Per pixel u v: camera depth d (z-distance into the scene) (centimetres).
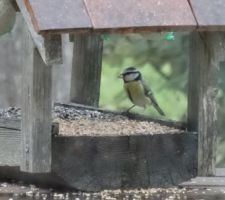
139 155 930
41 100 873
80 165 905
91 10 829
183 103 1903
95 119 1057
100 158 914
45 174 927
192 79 961
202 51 942
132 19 831
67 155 898
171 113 1897
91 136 909
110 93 1934
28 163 882
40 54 850
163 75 1944
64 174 899
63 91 1819
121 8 839
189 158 950
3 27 904
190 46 963
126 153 924
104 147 915
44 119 877
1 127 913
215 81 945
